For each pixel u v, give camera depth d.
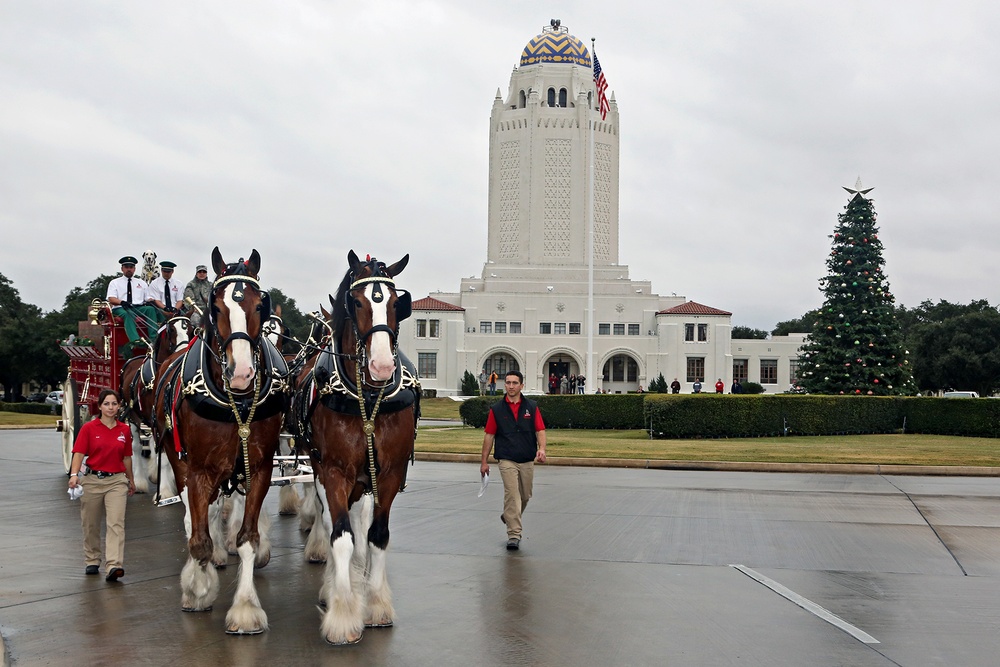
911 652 7.47
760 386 84.75
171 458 9.59
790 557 11.42
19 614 8.33
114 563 9.65
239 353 7.67
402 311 8.22
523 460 12.07
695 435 32.03
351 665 6.97
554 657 7.20
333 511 7.84
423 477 20.30
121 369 14.66
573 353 84.19
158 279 15.81
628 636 7.80
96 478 9.77
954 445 30.84
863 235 50.25
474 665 7.00
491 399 38.56
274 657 7.16
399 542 12.14
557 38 91.06
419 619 8.30
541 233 88.06
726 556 11.41
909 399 36.91
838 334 49.50
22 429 37.94
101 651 7.25
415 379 8.47
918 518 14.86
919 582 10.12
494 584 9.69
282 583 9.70
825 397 35.34
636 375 87.19
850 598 9.30
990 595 9.53
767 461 23.69
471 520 14.03
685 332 84.44
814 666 7.07
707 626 8.15
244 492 8.72
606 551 11.62
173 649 7.33
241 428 8.12
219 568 10.44
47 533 12.44
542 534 12.84
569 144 88.25
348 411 7.97
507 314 85.44
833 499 17.23
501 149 89.75
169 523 13.40
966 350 81.69
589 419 37.81
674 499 16.84
